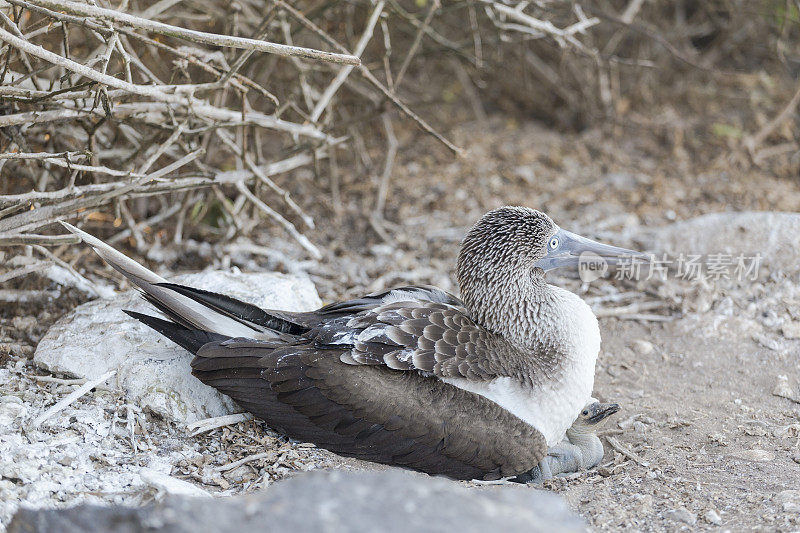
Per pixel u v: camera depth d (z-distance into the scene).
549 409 9.94
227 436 10.06
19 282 12.81
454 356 9.59
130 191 12.04
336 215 16.70
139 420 10.02
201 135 14.18
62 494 8.54
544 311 10.33
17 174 13.16
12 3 9.51
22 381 10.40
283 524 5.88
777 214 14.86
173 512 6.28
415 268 15.07
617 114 19.97
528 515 6.13
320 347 9.73
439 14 16.16
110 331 10.95
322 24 17.36
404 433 9.41
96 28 9.95
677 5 20.98
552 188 17.64
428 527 5.80
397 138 19.44
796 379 11.95
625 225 16.06
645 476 9.71
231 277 12.29
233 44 9.61
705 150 18.81
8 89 10.34
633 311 13.74
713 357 12.59
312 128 14.04
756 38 20.92
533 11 18.44
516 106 20.84
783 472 9.66
